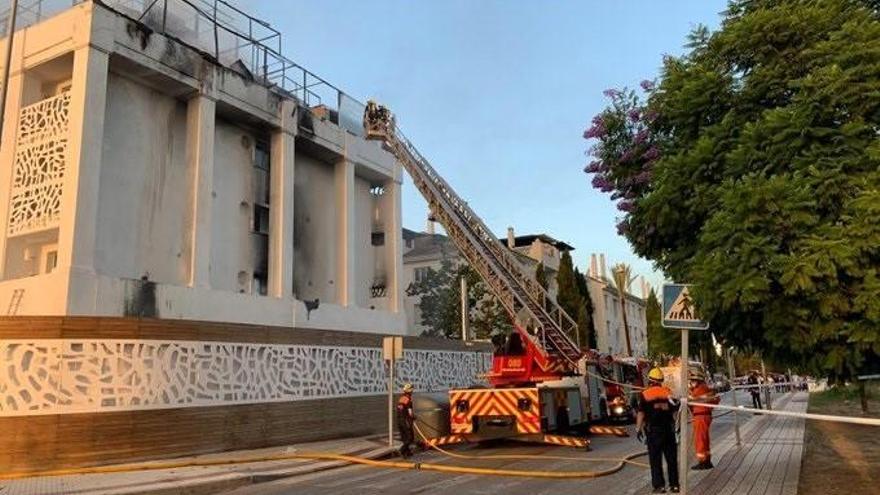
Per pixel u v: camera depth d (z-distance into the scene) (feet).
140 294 55.16
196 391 51.26
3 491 36.24
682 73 35.83
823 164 27.81
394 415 72.69
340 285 80.28
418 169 66.80
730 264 27.58
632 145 40.47
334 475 43.45
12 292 53.06
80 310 50.62
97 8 55.52
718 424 74.02
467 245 63.21
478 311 129.80
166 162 63.31
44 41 57.47
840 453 46.03
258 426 55.93
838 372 28.43
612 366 71.82
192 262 61.11
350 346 67.82
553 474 38.70
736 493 31.17
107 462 45.29
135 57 57.98
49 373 44.29
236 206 71.26
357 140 85.61
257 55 76.79
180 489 37.81
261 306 66.69
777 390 173.06
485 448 56.49
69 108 54.60
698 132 34.99
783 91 31.76
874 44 28.43
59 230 53.26
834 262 25.66
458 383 85.71
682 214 33.83
